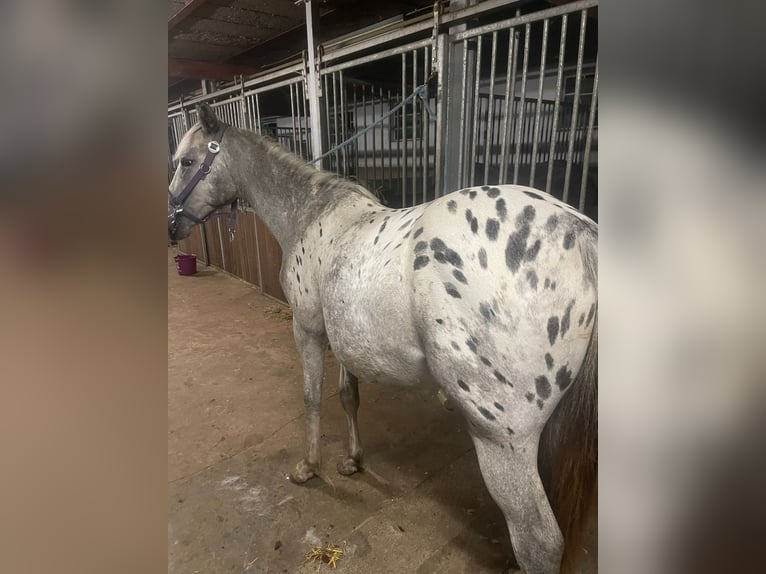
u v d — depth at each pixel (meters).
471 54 2.08
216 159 1.92
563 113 4.10
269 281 4.49
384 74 3.78
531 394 0.99
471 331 1.00
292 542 1.61
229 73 4.97
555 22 2.64
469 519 1.69
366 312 1.23
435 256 1.04
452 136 2.18
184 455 2.12
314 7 2.87
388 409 2.46
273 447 2.17
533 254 0.98
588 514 1.03
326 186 1.66
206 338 3.53
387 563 1.52
